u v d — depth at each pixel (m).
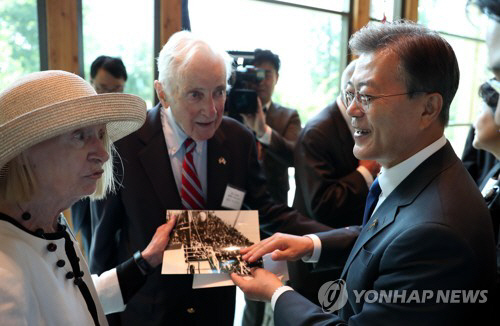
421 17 4.84
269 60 2.61
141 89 3.15
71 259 0.92
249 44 3.62
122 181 1.38
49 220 0.88
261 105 2.41
